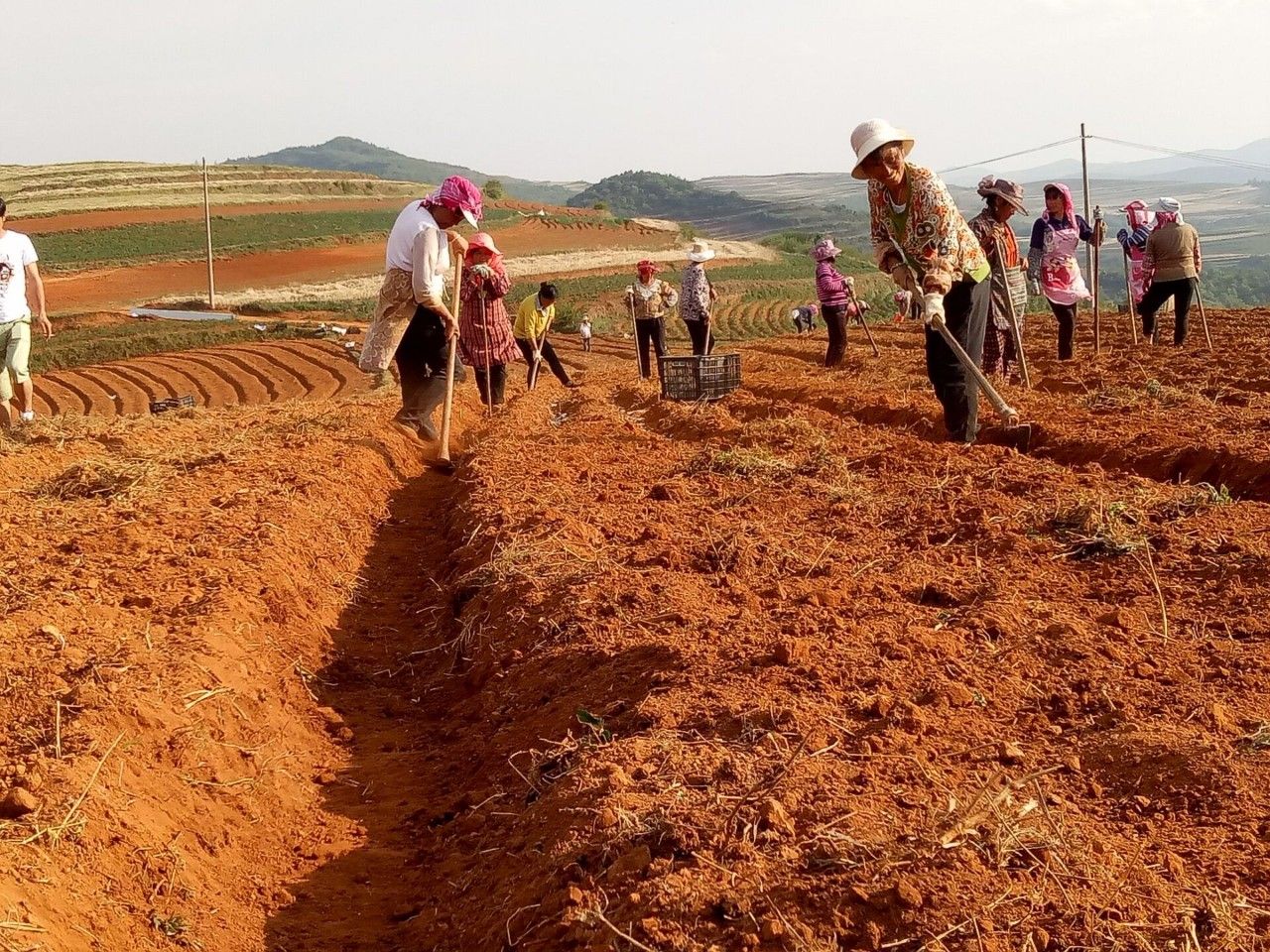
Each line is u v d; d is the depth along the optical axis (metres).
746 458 9.11
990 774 3.81
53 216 107.62
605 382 21.12
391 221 116.06
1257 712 4.21
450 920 3.92
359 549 8.72
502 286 14.64
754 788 3.79
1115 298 104.44
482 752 5.17
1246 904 3.05
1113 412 10.47
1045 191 14.80
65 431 12.35
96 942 3.70
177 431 13.02
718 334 70.50
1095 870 3.20
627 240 126.31
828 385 14.95
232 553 7.02
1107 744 3.97
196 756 4.88
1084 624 5.12
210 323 60.53
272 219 111.75
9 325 12.34
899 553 6.50
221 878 4.36
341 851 4.66
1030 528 6.64
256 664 5.89
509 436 11.94
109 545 7.18
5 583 6.28
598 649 5.42
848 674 4.66
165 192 126.06
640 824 3.68
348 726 5.87
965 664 4.72
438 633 7.06
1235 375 12.81
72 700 4.83
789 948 2.98
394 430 12.09
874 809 3.59
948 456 8.70
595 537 7.35
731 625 5.45
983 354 12.35
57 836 3.96
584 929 3.26
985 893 3.09
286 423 12.97
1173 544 6.05
